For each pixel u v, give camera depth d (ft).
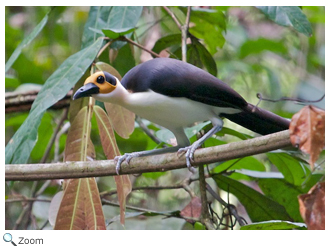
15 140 26.02
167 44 36.99
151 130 40.63
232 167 36.45
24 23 48.03
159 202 41.14
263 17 49.67
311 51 52.08
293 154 31.22
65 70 27.73
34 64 46.93
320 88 50.65
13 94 39.50
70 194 25.17
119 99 24.63
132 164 24.62
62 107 39.24
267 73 48.52
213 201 41.14
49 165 24.89
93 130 38.81
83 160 26.07
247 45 49.37
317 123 18.04
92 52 28.40
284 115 42.57
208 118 25.54
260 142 20.63
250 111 25.05
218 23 38.37
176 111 24.95
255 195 31.30
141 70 24.89
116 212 41.29
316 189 18.15
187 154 23.27
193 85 24.09
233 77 49.06
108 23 33.68
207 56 35.91
